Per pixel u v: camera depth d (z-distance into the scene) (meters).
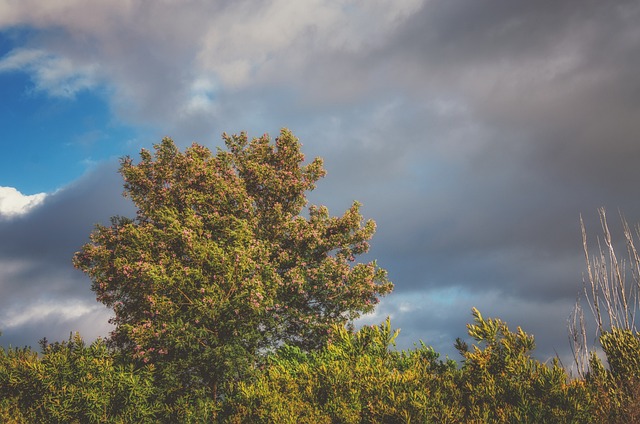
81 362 9.74
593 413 5.52
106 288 15.06
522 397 5.71
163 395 10.87
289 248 17.03
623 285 8.66
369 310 16.33
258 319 13.27
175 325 11.91
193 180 15.62
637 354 6.24
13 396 9.39
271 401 7.19
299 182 17.62
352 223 17.39
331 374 7.14
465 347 6.67
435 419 5.79
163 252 13.35
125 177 16.50
